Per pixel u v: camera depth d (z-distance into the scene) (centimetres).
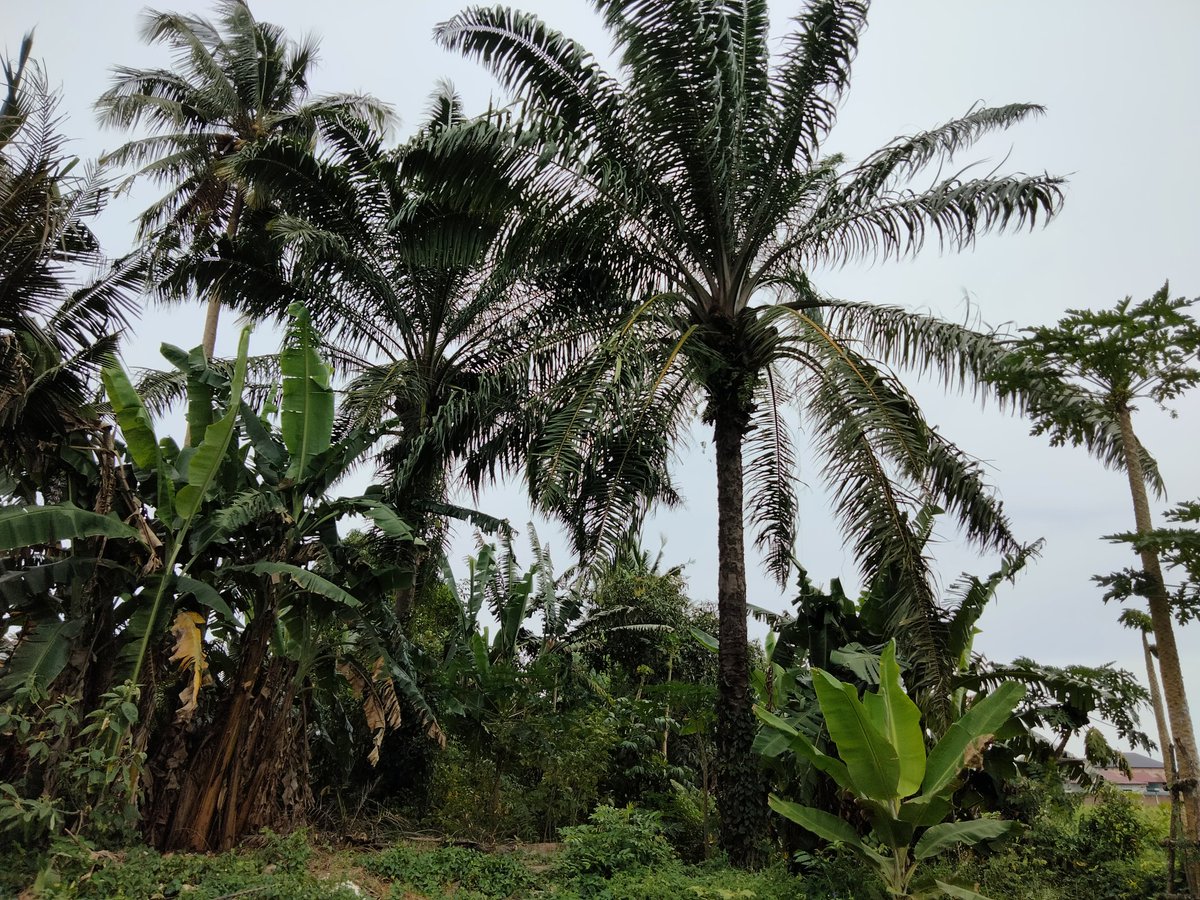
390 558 1066
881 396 798
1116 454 719
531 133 810
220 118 1736
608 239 934
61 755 614
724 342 904
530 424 1052
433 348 1174
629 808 869
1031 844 970
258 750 798
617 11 820
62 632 688
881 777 727
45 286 749
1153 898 743
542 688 1152
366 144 1146
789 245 948
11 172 720
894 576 817
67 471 769
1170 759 719
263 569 780
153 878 593
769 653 1210
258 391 1222
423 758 1111
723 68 840
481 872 784
